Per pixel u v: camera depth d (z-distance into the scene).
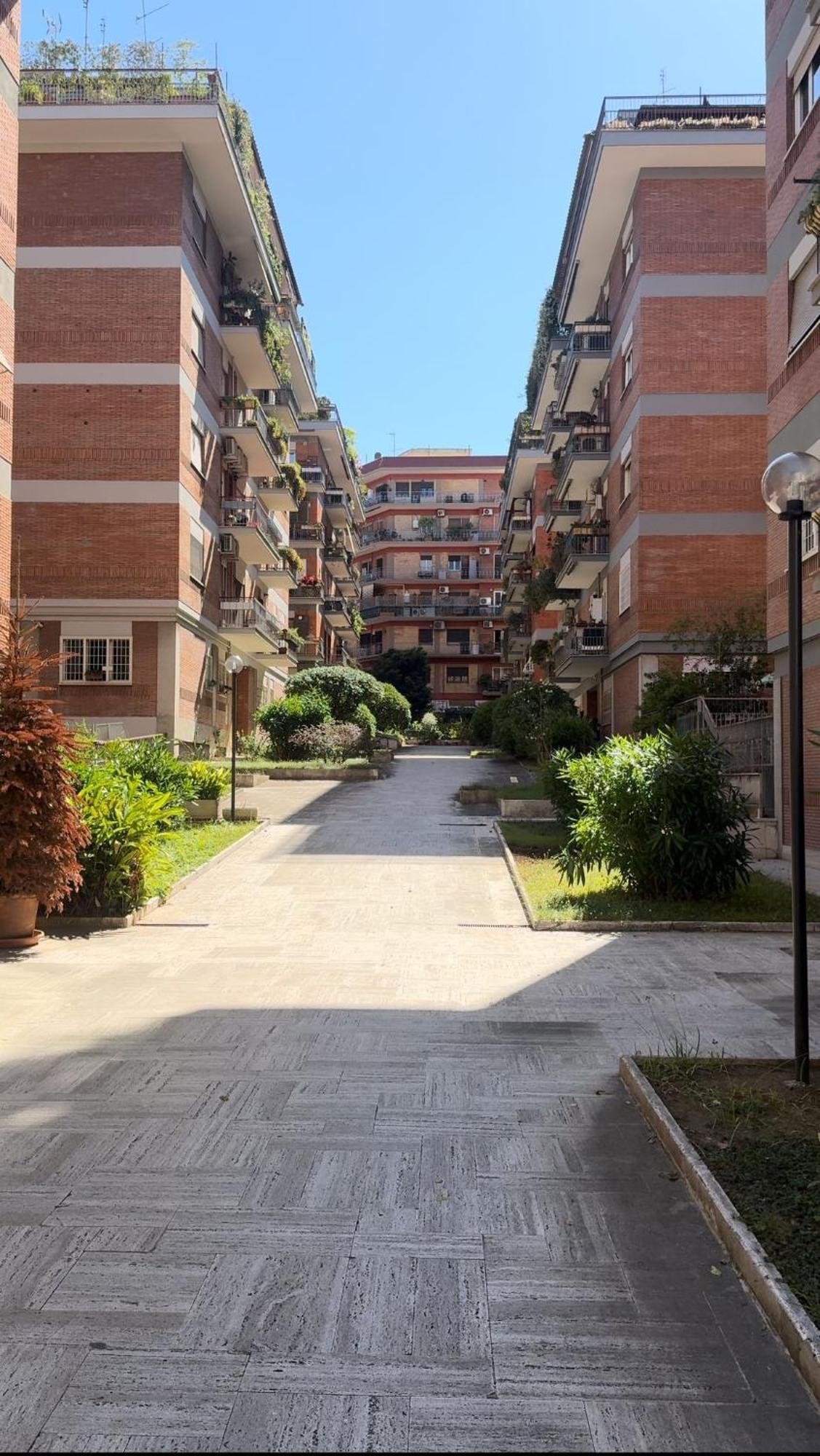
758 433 24.58
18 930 9.20
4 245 15.13
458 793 24.05
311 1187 4.03
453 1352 2.92
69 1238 3.59
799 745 5.26
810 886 12.27
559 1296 3.23
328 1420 2.62
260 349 31.17
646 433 24.70
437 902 11.81
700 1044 5.98
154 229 25.11
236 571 33.16
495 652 70.62
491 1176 4.15
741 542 24.48
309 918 10.80
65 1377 2.79
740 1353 2.93
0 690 9.06
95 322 25.08
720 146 24.16
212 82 25.30
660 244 24.81
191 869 13.75
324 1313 3.12
